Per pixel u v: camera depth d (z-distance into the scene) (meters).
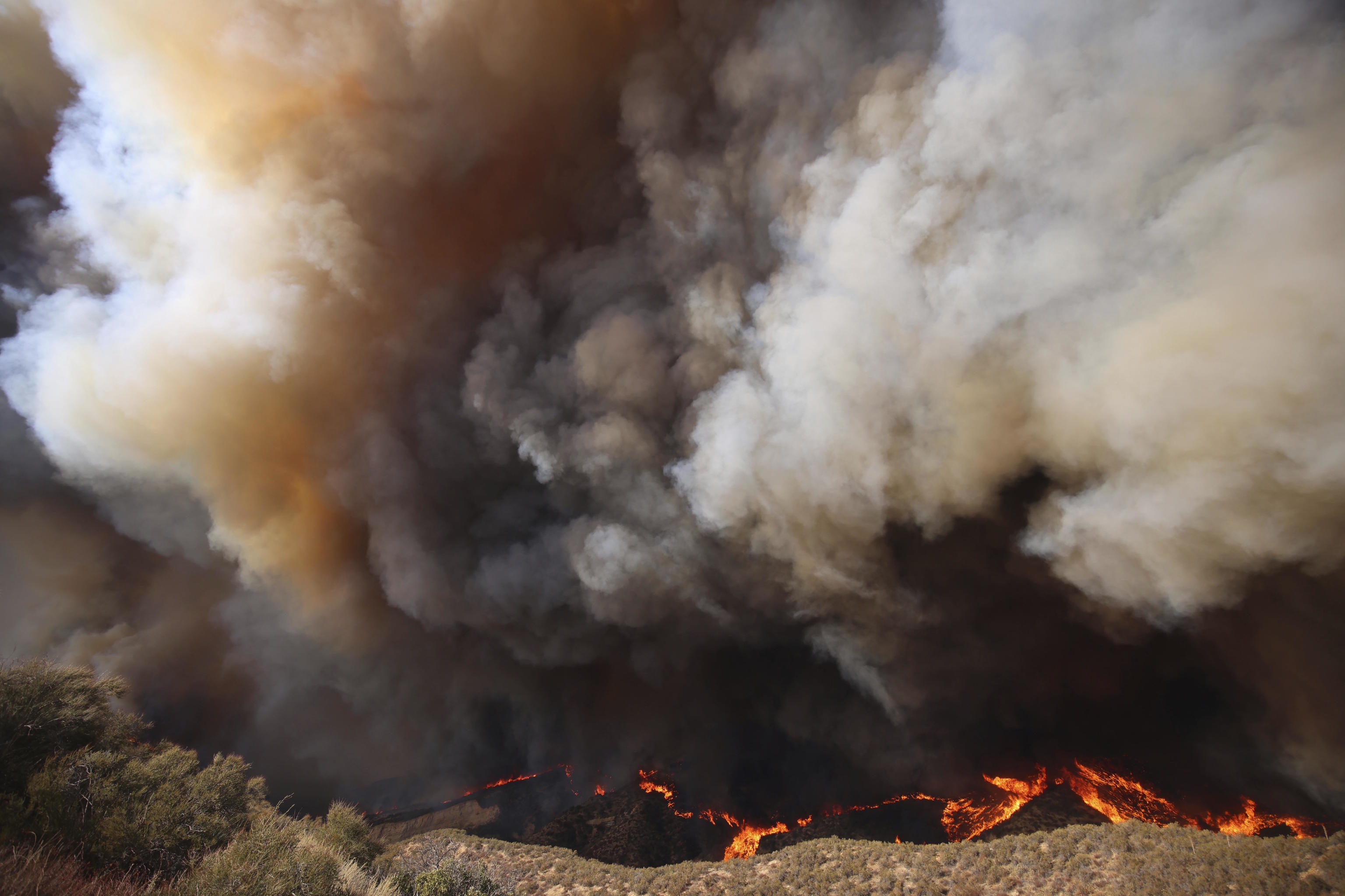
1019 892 15.55
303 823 14.19
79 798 8.30
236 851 8.66
